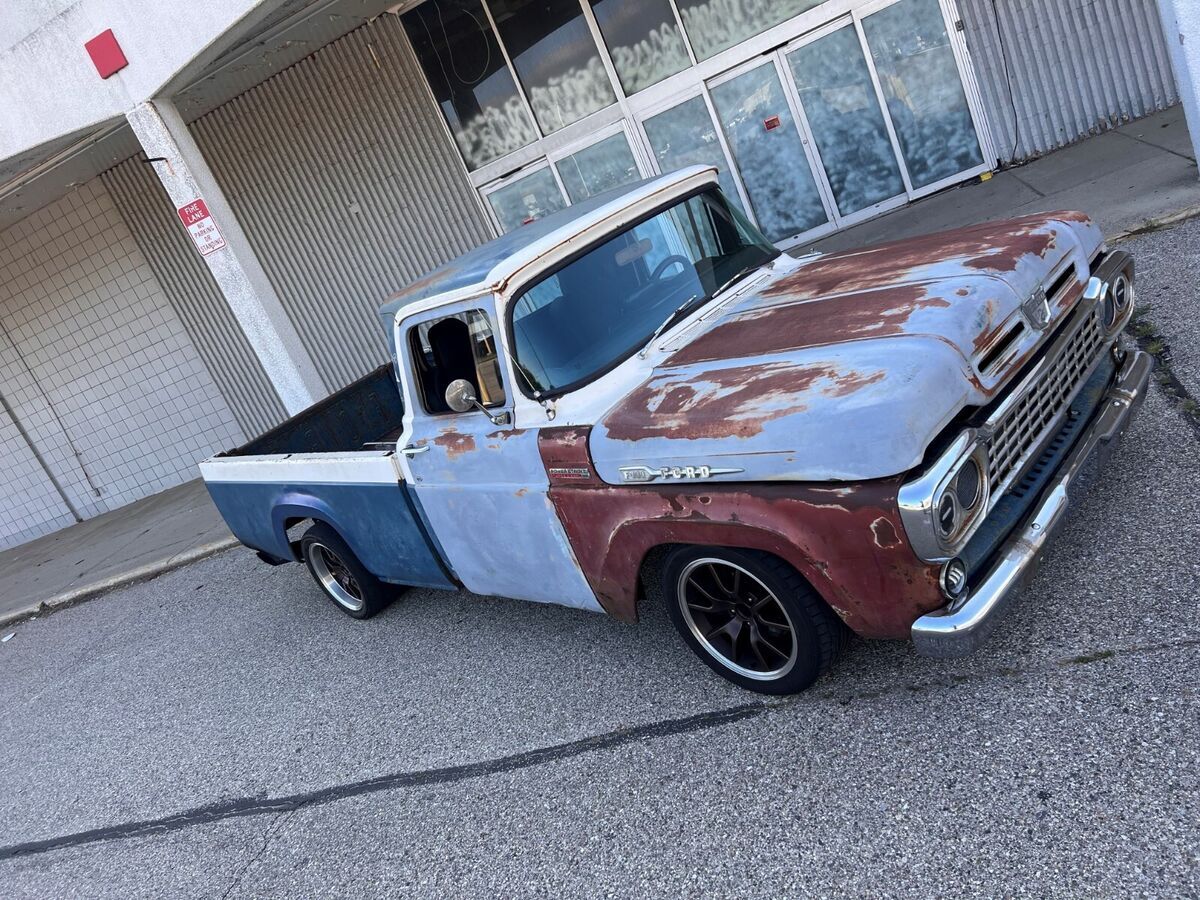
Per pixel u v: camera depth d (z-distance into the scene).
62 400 13.94
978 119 9.78
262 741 4.97
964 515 2.70
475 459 4.08
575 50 10.38
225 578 8.28
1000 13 9.32
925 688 3.27
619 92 10.45
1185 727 2.67
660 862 3.01
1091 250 3.63
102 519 13.92
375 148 11.28
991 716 3.01
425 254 11.73
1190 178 7.03
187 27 7.45
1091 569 3.48
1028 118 9.69
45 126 8.36
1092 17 9.16
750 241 4.55
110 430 13.97
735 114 10.33
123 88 7.93
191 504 11.95
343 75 10.93
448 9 10.41
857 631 3.04
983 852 2.55
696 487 3.14
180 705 5.88
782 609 3.21
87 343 13.43
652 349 3.78
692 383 3.34
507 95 10.74
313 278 12.11
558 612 5.05
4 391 14.08
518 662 4.68
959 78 9.66
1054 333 3.30
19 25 7.97
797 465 2.80
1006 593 2.77
